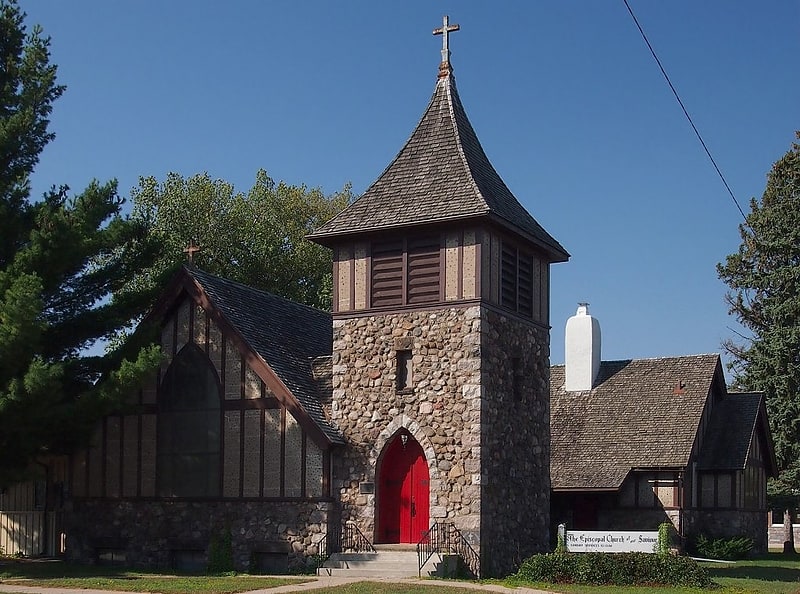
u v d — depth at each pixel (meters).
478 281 25.33
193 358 27.78
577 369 41.62
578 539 24.17
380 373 26.27
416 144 28.25
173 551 27.45
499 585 22.30
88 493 28.59
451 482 24.91
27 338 22.95
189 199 48.41
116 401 24.73
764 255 47.19
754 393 41.16
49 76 27.30
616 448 37.72
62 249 25.08
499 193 27.78
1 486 25.12
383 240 26.73
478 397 24.91
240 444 26.88
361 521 25.78
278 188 51.88
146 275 44.44
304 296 50.44
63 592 20.75
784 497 48.81
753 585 24.81
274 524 26.14
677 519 36.28
